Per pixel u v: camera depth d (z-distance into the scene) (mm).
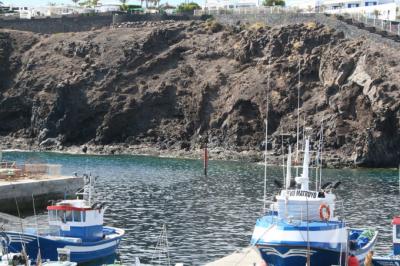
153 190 111812
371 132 156125
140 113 188000
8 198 92500
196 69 192125
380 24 186000
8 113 198375
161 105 188500
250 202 100062
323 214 57500
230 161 165750
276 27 190250
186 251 69188
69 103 191625
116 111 187750
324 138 161875
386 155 155875
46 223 69250
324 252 54875
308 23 186375
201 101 184250
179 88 188875
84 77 194375
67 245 61438
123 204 97875
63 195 101250
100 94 190875
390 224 83562
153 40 199875
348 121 163125
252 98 177625
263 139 173250
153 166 149250
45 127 192000
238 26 199625
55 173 110938
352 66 168875
